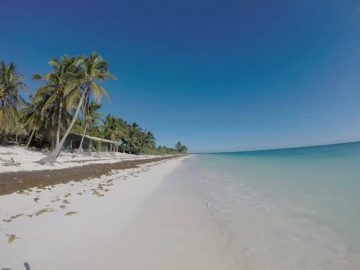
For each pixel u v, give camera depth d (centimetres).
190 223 690
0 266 420
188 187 1361
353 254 486
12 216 655
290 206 848
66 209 753
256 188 1257
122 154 5794
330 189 1090
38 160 2086
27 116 3544
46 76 2608
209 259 479
